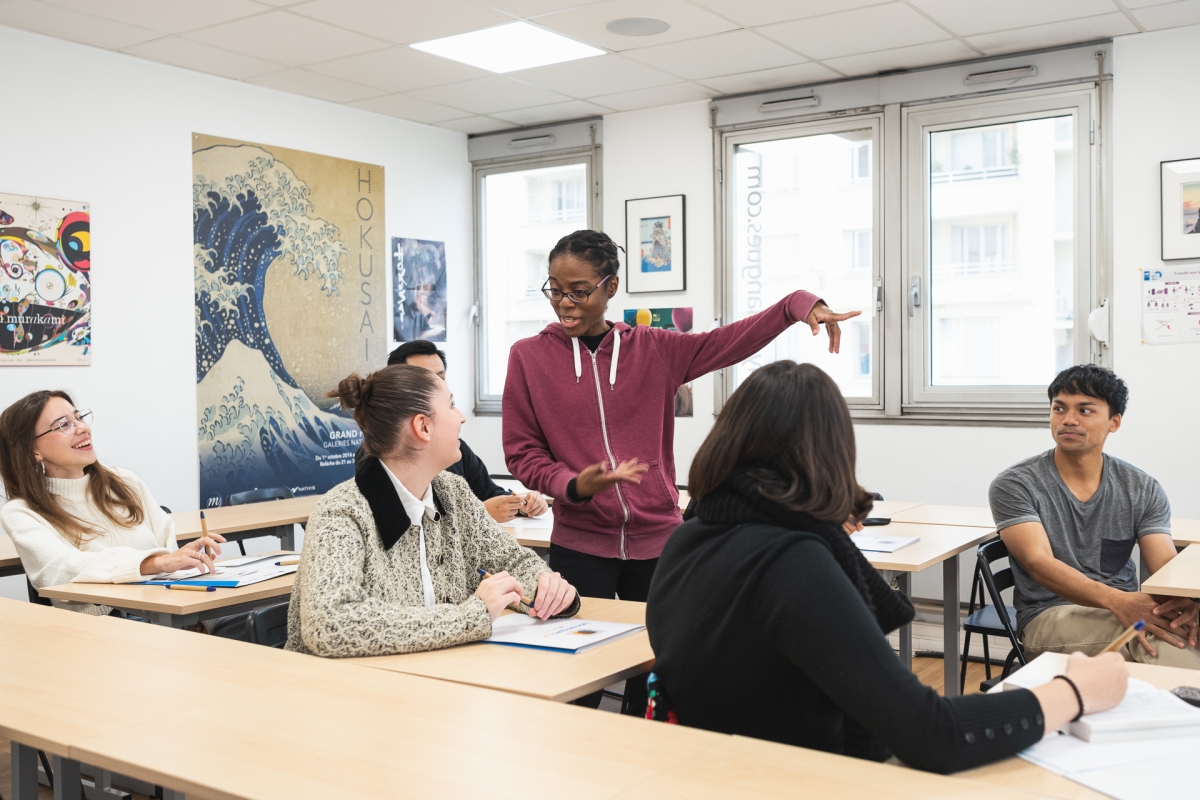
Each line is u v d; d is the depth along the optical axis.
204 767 1.19
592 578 2.45
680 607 1.42
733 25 4.56
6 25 4.40
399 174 6.25
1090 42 4.80
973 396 5.17
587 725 1.33
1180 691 1.41
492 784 1.12
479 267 6.74
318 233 5.77
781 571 1.28
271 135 5.52
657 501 2.45
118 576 2.68
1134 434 4.77
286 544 4.17
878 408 5.41
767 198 5.76
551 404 2.47
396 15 4.37
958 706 1.18
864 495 1.43
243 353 5.39
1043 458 2.95
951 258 5.27
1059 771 1.16
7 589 4.45
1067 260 4.96
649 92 5.70
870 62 5.15
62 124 4.62
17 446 3.03
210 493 5.23
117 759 1.23
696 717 1.42
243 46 4.76
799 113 5.55
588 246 2.39
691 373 2.48
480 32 4.64
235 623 2.81
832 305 5.58
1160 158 4.68
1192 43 4.60
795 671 1.31
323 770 1.17
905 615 1.44
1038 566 2.76
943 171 5.26
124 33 4.54
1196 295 4.61
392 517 1.91
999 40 4.80
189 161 5.14
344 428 5.92
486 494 3.80
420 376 1.94
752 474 1.39
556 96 5.75
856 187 5.49
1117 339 4.80
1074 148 4.88
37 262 4.52
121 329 4.85
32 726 1.34
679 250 5.96
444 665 1.69
